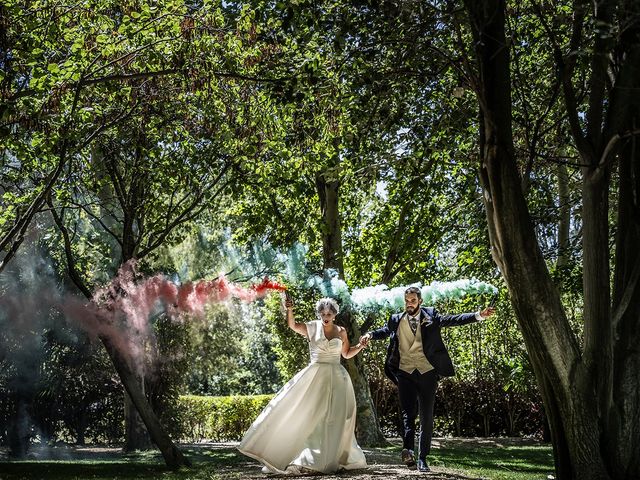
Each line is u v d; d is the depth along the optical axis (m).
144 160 13.41
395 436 23.23
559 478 7.84
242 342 29.66
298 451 8.76
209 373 25.86
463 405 22.44
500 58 7.60
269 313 23.59
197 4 12.02
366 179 11.88
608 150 7.65
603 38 7.02
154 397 23.09
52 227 17.03
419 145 11.60
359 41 9.92
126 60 10.85
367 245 20.28
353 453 8.99
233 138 13.08
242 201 19.14
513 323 20.19
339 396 8.79
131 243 13.46
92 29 10.65
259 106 12.63
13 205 13.14
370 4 8.71
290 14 8.88
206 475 9.84
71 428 23.33
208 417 26.64
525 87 12.52
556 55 7.99
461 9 8.59
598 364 7.74
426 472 8.61
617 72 8.31
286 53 10.86
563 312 7.68
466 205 15.45
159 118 12.77
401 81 10.23
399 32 9.49
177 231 17.09
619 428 7.79
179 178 13.62
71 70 9.66
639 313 8.02
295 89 9.80
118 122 11.70
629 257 8.23
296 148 13.23
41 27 10.16
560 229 16.55
